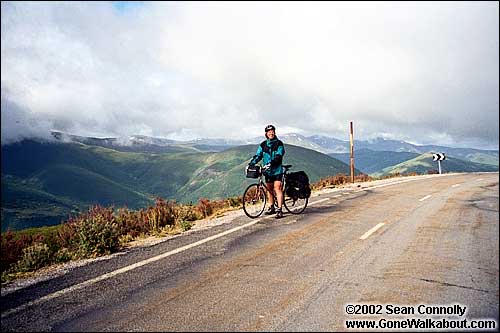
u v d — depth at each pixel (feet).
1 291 19.27
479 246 24.94
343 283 18.62
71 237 30.19
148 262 23.20
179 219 36.76
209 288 18.43
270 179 37.06
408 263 21.53
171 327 14.58
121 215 37.52
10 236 33.19
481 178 80.89
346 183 77.56
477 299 16.44
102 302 17.22
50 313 16.29
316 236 28.73
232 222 35.45
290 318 15.01
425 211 39.22
